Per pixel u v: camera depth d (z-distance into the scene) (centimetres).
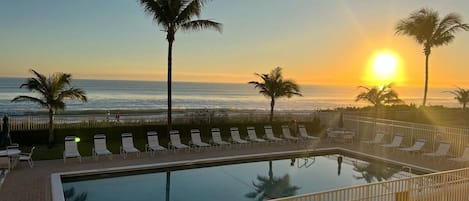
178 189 1032
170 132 1480
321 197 614
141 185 1061
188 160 1266
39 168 1116
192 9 1591
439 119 2373
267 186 1085
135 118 1958
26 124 1525
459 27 2198
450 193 779
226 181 1127
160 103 5625
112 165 1166
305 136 1734
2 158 1055
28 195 856
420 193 738
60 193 836
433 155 1327
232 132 1619
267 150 1494
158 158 1290
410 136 1595
